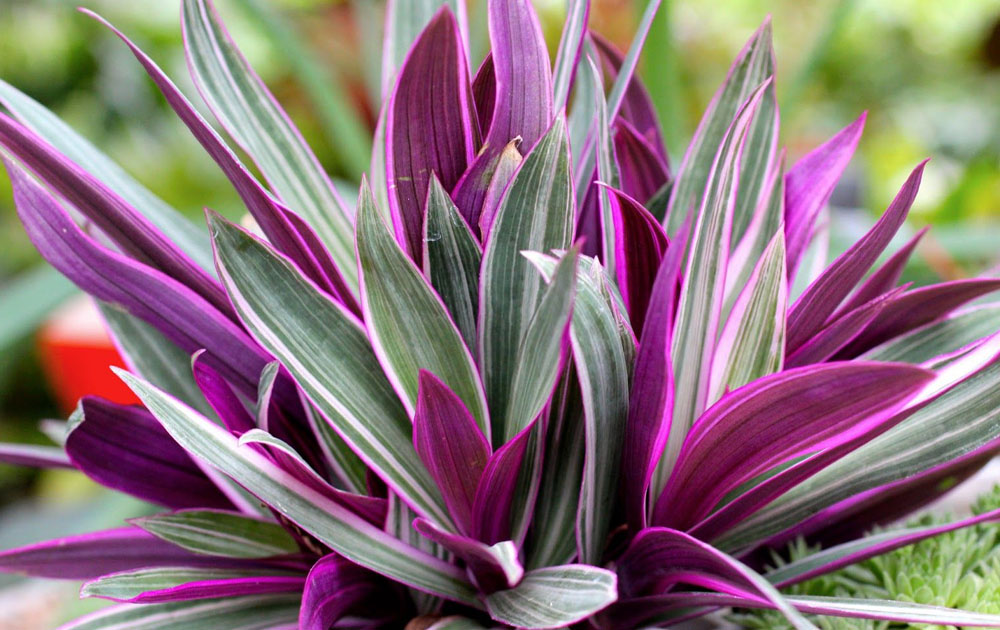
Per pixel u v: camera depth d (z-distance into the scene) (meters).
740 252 0.74
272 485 0.65
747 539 0.70
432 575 0.67
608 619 0.69
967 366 0.65
